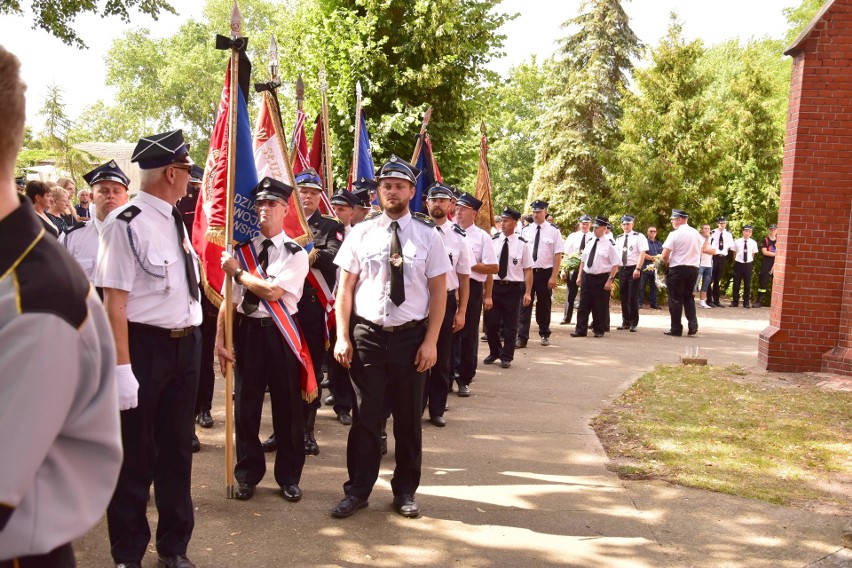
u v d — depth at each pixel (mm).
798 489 5367
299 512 4812
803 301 9625
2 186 1400
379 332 4766
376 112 18688
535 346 12367
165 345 3783
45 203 6582
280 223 5027
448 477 5609
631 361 10984
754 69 24719
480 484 5461
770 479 5578
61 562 1471
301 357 4891
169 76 59531
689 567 4133
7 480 1275
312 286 6137
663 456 6113
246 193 5133
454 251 6879
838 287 9484
